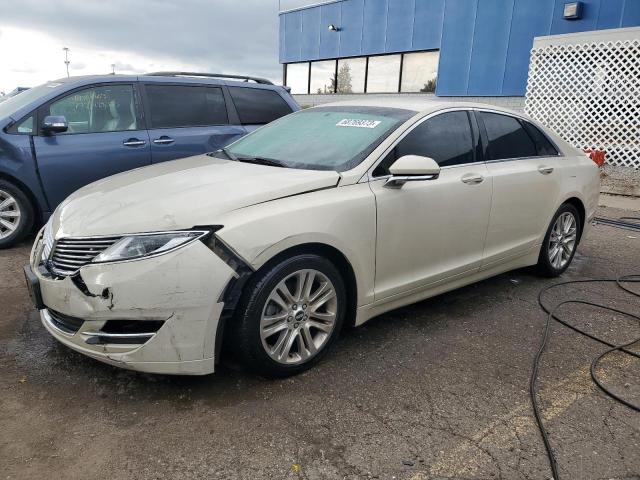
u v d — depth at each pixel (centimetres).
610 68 985
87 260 260
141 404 267
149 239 254
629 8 1098
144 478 217
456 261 379
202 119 613
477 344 347
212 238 258
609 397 288
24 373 292
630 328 378
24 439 238
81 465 223
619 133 1013
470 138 394
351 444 242
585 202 493
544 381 303
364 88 1858
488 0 1331
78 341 265
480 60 1373
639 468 231
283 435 247
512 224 418
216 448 236
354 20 1820
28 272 293
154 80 584
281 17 2144
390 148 337
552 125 1085
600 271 512
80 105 538
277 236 270
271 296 277
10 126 500
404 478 222
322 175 310
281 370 290
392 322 379
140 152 562
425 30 1591
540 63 1080
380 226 319
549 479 223
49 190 520
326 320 308
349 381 296
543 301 428
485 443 246
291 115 432
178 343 256
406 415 265
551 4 1212
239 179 307
